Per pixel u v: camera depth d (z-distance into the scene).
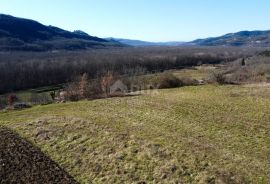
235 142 28.53
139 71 97.94
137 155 25.44
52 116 36.81
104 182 23.14
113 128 31.20
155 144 26.75
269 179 21.88
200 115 35.91
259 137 29.48
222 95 45.59
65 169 25.41
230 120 33.94
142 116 35.88
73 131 31.27
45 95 73.06
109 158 25.61
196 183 21.36
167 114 36.44
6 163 25.30
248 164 24.00
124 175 23.39
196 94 47.41
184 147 26.16
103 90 52.56
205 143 28.02
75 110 40.19
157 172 23.00
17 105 47.78
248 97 43.66
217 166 23.19
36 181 23.05
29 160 26.19
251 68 79.75
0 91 86.75
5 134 31.70
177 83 58.12
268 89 49.00
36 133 31.75
